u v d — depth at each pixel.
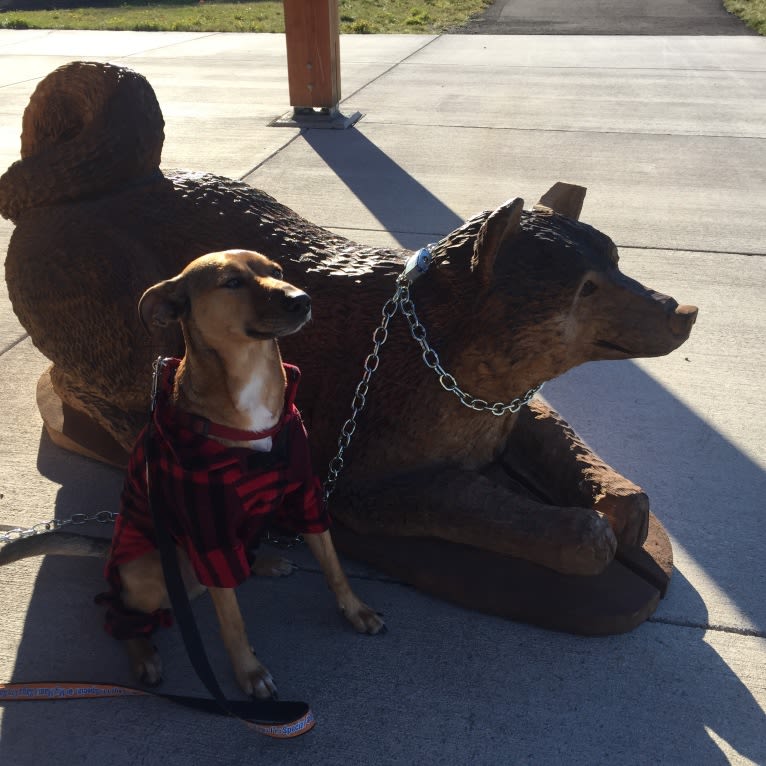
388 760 2.61
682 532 3.54
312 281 3.36
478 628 3.10
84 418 4.17
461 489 3.18
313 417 3.35
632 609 3.01
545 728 2.70
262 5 22.09
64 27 17.81
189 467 2.46
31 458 4.08
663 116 9.84
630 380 4.69
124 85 3.63
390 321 3.17
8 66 13.17
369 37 16.11
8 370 4.80
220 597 2.70
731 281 5.78
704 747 2.63
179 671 2.96
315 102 9.62
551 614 3.03
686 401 4.46
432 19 18.61
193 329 2.43
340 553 3.44
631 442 4.14
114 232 3.49
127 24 17.78
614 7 20.30
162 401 2.63
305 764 2.61
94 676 2.94
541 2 21.72
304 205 7.10
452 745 2.66
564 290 2.82
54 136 3.85
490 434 3.34
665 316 2.90
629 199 7.27
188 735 2.73
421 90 11.30
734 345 4.98
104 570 3.16
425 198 7.24
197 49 14.64
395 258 3.38
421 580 3.21
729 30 16.23
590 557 2.96
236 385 2.45
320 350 3.31
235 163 8.16
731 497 3.74
